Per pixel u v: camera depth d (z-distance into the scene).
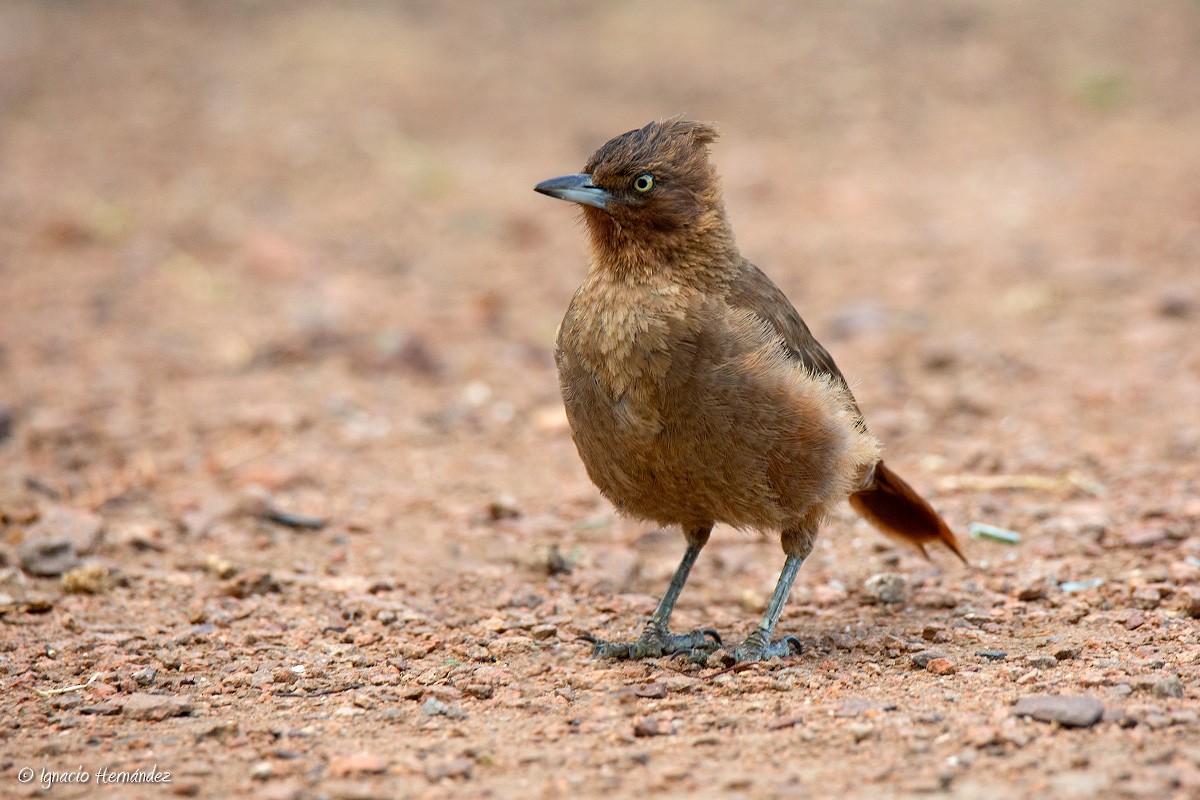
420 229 22.64
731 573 11.23
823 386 9.00
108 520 12.04
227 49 33.09
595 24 35.12
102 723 7.87
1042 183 23.75
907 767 6.77
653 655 9.17
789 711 7.68
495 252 21.66
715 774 6.81
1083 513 11.68
